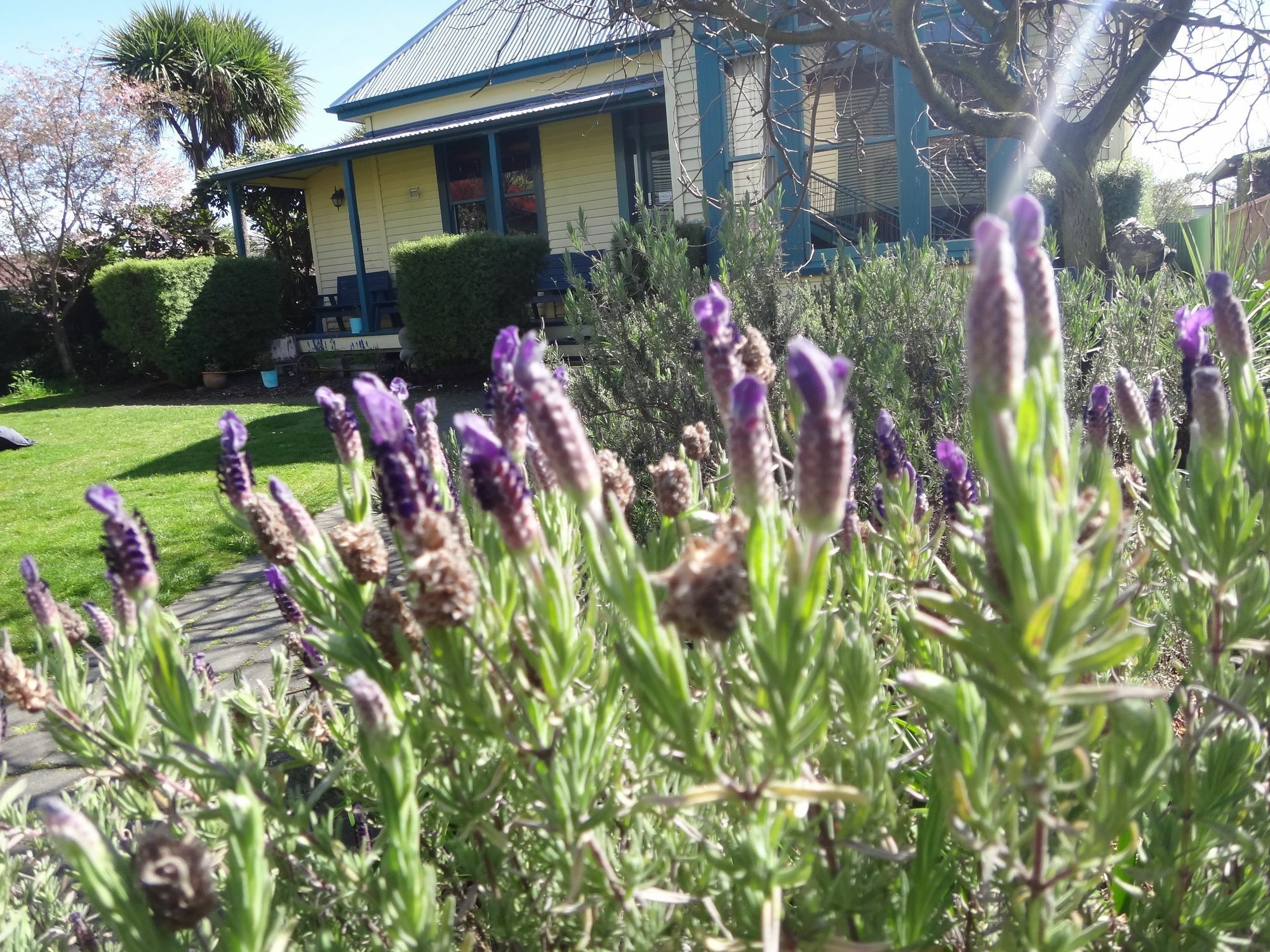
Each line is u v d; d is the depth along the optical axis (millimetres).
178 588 6363
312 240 22297
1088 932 1147
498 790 1460
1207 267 6430
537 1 9812
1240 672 1745
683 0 8016
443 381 16672
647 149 17641
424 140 18047
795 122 10664
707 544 1096
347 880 1448
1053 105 8039
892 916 1402
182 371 19109
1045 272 983
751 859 1104
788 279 5680
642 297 6117
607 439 5156
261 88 26875
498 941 1556
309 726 2322
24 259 21938
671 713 1062
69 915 1940
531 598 1178
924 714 1835
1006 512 895
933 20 8727
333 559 1460
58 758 3695
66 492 10070
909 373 5082
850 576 1888
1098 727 993
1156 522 1655
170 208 24828
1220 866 1688
